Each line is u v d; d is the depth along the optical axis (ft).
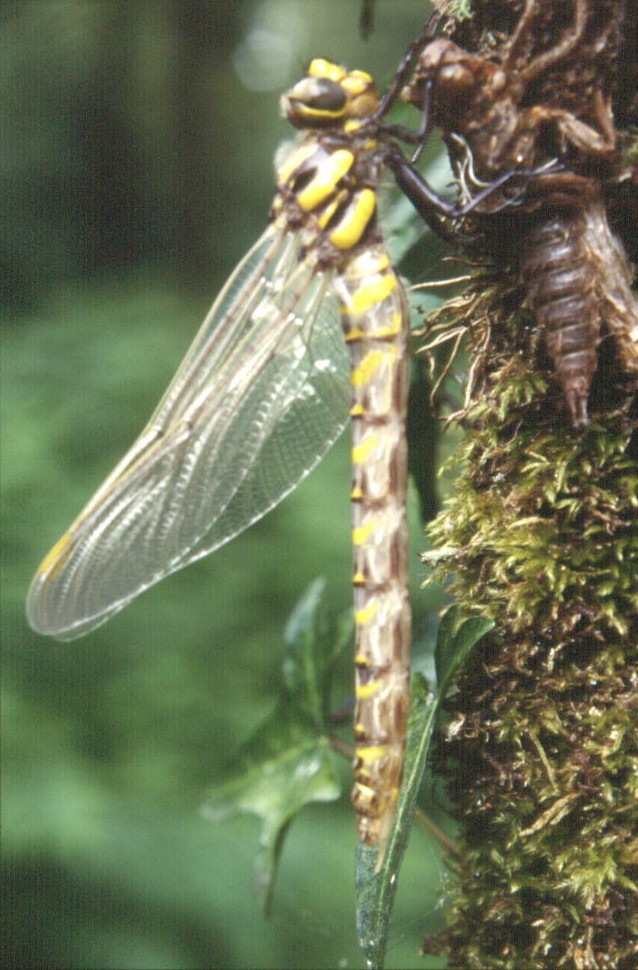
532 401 1.52
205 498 1.62
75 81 5.67
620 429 1.51
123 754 3.01
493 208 1.50
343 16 8.68
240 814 1.63
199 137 6.57
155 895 2.52
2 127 5.41
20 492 3.34
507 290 1.52
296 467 1.62
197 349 1.62
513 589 1.51
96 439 3.57
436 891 1.56
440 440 1.63
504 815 1.51
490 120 1.50
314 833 2.66
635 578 1.50
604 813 1.50
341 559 3.52
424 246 1.63
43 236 5.34
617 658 1.50
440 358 1.61
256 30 7.52
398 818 1.52
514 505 1.52
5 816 2.65
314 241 1.59
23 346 4.05
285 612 3.44
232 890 2.57
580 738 1.51
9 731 2.92
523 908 1.52
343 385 1.61
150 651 3.24
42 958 2.40
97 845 2.61
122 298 4.88
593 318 1.49
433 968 1.94
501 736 1.51
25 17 5.13
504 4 1.51
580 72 1.49
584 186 1.49
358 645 1.57
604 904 1.50
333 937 2.46
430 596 2.31
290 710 1.63
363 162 1.59
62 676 3.09
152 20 6.31
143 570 1.62
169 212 6.29
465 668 1.52
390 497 1.58
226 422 1.62
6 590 3.14
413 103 1.51
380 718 1.55
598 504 1.51
